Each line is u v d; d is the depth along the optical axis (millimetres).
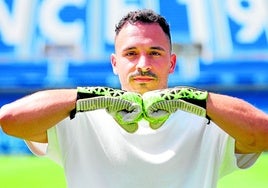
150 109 2797
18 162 9727
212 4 15234
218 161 3090
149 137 3068
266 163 9273
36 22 14875
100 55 14273
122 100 2787
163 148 3078
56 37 14664
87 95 2824
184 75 13992
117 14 14938
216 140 3102
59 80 13883
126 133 3057
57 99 2846
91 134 3098
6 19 14906
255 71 14055
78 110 2844
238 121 2855
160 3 15172
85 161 3070
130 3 15102
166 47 3102
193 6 15156
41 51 14430
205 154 3100
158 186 3031
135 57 3066
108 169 3053
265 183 8375
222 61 14234
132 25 3094
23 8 15094
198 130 3131
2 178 8578
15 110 2871
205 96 2863
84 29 14766
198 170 3080
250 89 13836
